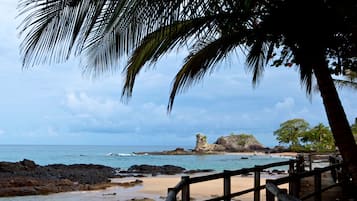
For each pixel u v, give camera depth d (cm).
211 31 499
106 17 274
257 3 496
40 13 270
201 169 3922
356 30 477
